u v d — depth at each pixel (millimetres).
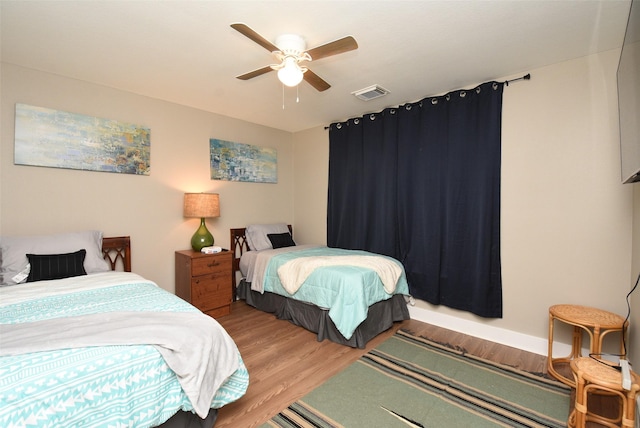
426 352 2551
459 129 2922
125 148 2980
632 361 1973
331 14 1781
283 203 4586
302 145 4574
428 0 1660
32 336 1292
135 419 1253
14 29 1943
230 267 3396
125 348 1288
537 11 1763
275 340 2760
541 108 2512
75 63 2422
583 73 2326
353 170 3865
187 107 3459
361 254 3475
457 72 2602
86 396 1156
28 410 1050
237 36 2031
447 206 3016
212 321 1615
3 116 2387
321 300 2777
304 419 1737
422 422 1723
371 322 2797
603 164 2260
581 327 2217
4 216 2400
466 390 2020
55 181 2623
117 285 2125
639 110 1362
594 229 2301
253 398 1925
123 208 3010
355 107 3521
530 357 2477
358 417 1759
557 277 2463
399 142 3365
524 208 2609
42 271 2223
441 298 3086
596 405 1867
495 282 2754
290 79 1960
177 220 3410
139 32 1981
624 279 2184
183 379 1362
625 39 1618
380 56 2303
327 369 2273
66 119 2639
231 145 3867
